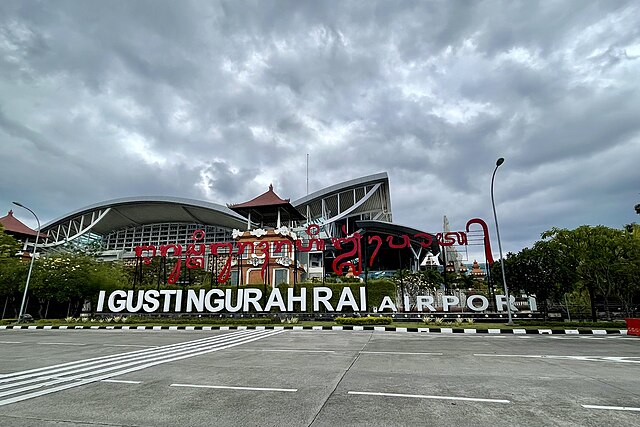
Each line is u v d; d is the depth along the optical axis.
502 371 8.12
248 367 8.93
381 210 76.19
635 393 6.14
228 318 26.27
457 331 18.66
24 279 30.77
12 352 12.38
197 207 66.12
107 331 21.64
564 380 7.16
